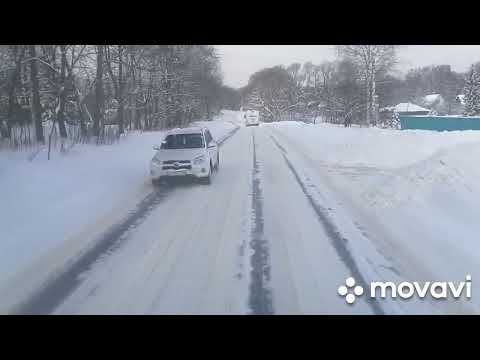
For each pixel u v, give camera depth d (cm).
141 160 1973
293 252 750
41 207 1027
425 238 819
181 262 708
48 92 2562
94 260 721
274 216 988
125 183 1416
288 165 1834
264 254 741
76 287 618
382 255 734
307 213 1012
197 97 5553
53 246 790
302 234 851
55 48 2214
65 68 2353
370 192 1202
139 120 4309
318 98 8938
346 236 837
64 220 952
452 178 1125
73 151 1917
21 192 1111
